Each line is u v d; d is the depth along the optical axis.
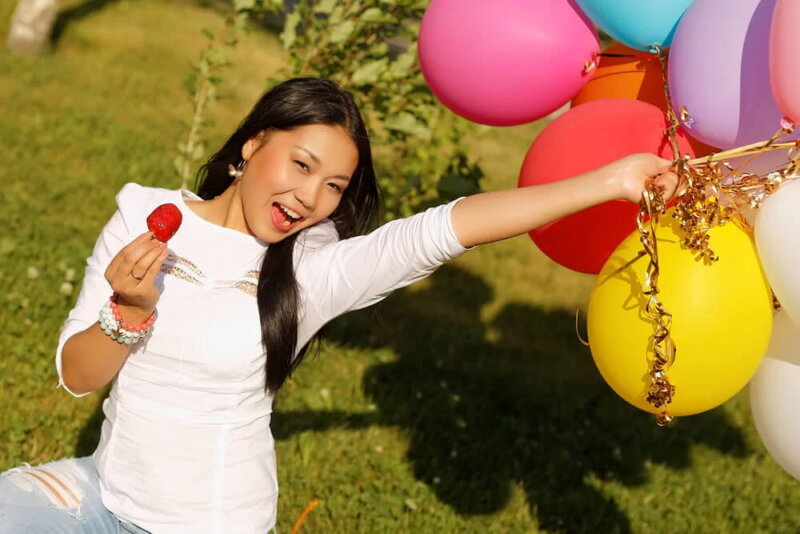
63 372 2.76
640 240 2.62
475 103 3.32
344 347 6.53
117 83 11.55
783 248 2.57
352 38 5.68
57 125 9.73
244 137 2.89
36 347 5.63
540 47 3.16
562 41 3.17
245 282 2.83
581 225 3.14
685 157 2.57
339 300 2.79
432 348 6.79
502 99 3.27
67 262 6.71
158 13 14.46
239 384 2.79
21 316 5.92
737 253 2.68
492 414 6.15
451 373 6.55
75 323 2.83
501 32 3.16
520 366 6.96
